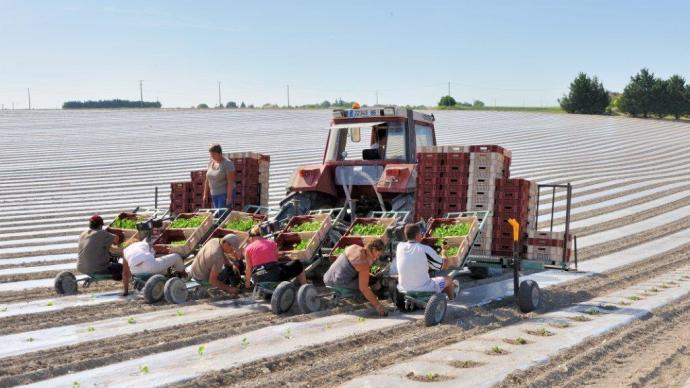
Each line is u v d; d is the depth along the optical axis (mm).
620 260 12148
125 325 7469
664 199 19625
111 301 8773
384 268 8359
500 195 8734
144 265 8773
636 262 11961
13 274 10914
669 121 52094
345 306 8383
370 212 9547
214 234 9375
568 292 9500
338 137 10414
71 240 14148
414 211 9211
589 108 57094
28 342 6789
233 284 8906
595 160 28422
